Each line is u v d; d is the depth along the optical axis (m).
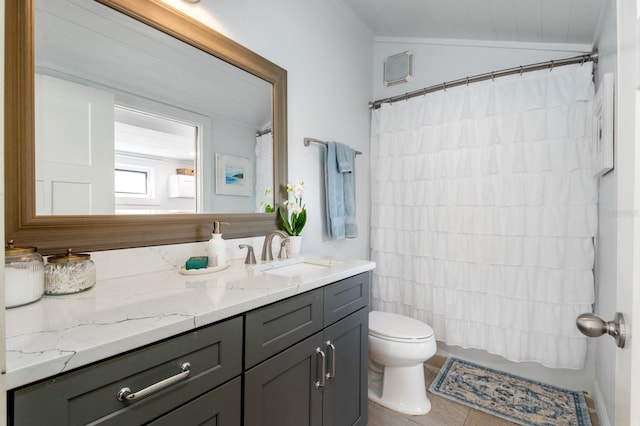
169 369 0.68
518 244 1.89
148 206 1.16
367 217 2.58
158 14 1.18
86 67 1.00
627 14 0.55
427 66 2.34
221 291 0.93
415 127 2.29
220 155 1.42
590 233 1.71
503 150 1.95
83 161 0.99
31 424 0.49
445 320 2.14
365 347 1.46
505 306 1.93
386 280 2.42
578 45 1.83
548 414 1.62
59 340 0.57
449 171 2.13
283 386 0.99
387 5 2.03
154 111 1.18
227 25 1.45
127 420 0.60
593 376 1.78
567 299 1.77
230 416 0.81
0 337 0.42
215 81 1.40
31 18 0.89
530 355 1.87
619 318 0.59
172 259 1.23
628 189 0.55
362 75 2.46
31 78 0.89
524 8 1.63
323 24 2.04
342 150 2.07
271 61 1.67
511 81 1.94
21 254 0.77
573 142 1.76
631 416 0.50
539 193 1.84
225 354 0.80
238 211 1.50
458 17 1.91
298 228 1.72
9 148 0.85
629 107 0.54
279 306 0.97
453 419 1.59
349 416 1.34
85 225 0.99
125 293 0.89
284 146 1.73
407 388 1.67
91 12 1.02
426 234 2.23
